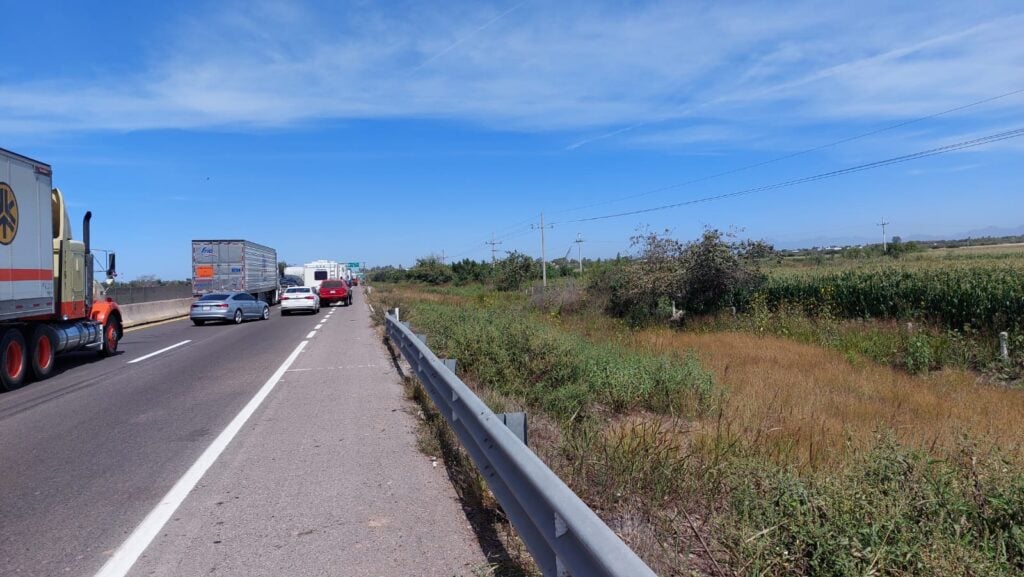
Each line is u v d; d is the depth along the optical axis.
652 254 24.53
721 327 21.95
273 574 4.16
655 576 2.26
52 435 8.20
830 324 19.20
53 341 13.67
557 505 3.12
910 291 18.89
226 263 37.53
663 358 11.23
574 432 6.47
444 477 6.10
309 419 8.71
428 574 4.11
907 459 4.82
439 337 13.03
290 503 5.47
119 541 4.74
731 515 4.27
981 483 4.46
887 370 13.69
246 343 19.59
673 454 5.66
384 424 8.34
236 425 8.43
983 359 14.30
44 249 12.95
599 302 27.78
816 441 6.80
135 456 7.08
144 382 12.40
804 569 3.66
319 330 23.91
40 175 12.80
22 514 5.34
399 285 83.62
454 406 6.27
